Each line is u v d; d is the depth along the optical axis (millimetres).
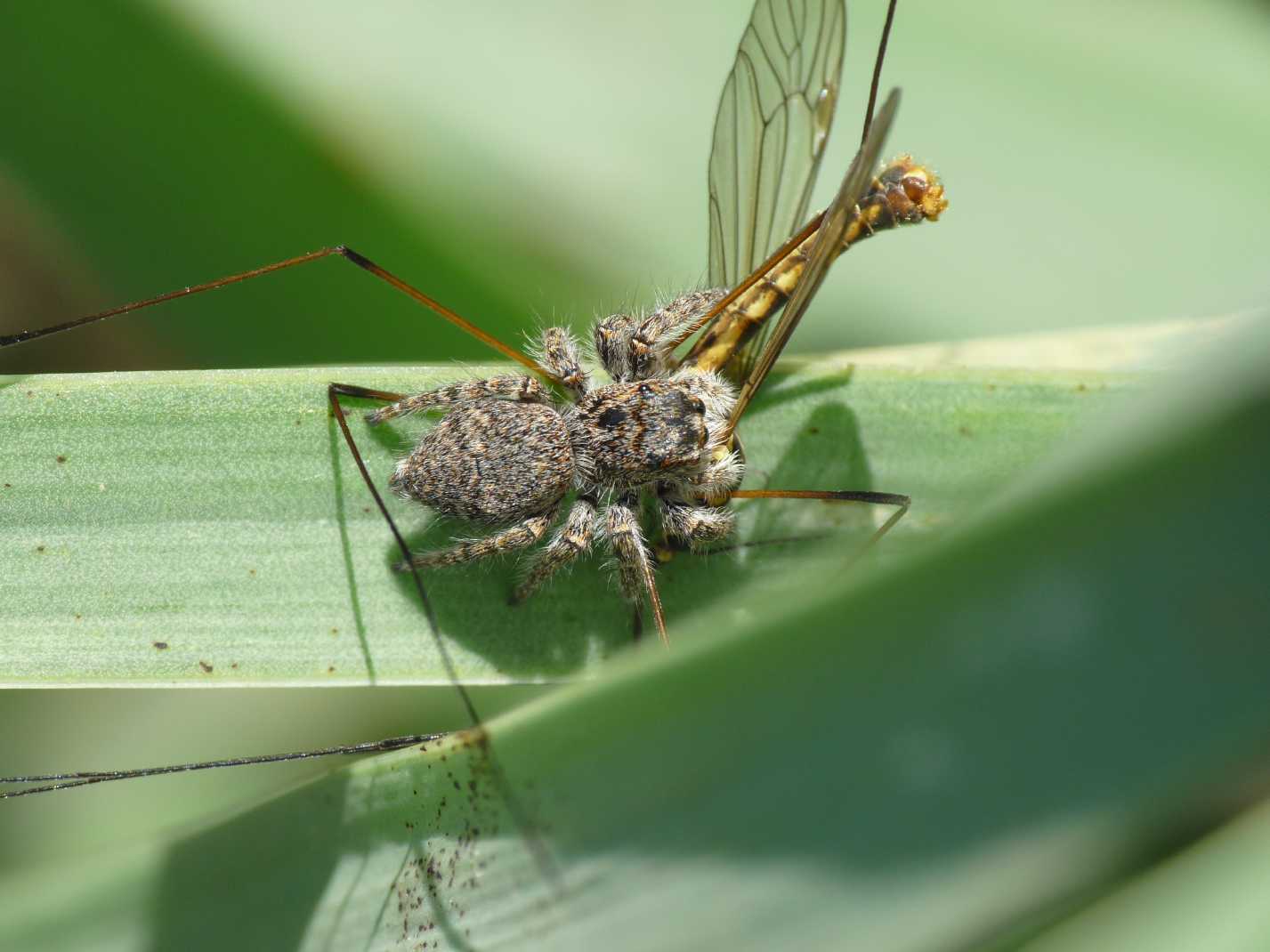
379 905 151
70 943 151
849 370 159
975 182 167
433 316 167
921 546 151
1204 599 147
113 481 156
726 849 149
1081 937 148
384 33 165
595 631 157
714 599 159
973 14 168
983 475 159
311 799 152
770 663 149
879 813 148
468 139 166
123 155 164
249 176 165
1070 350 162
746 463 159
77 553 156
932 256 167
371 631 156
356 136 165
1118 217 167
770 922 148
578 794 150
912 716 148
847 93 168
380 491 157
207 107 164
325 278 166
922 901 147
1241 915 148
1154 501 147
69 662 155
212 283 158
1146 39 168
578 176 166
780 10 159
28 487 155
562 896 150
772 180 160
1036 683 148
